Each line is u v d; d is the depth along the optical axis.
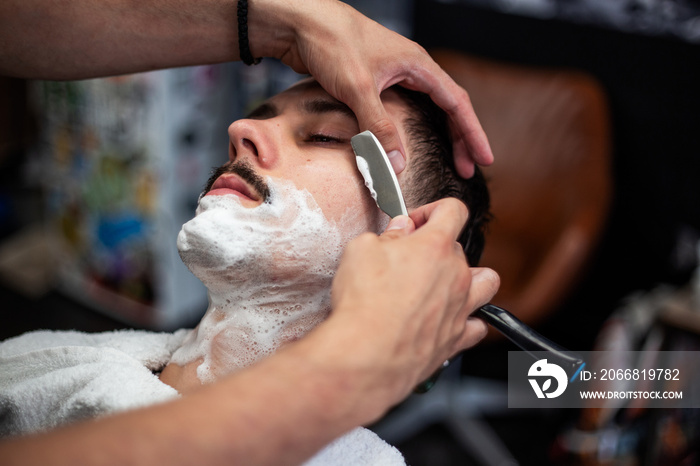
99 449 0.34
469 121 0.79
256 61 0.82
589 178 1.64
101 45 0.81
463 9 1.90
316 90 0.77
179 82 1.79
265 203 0.68
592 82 1.71
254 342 0.71
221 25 0.79
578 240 1.56
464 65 1.81
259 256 0.67
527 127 1.75
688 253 1.75
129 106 1.81
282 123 0.74
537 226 1.74
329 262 0.70
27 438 0.35
